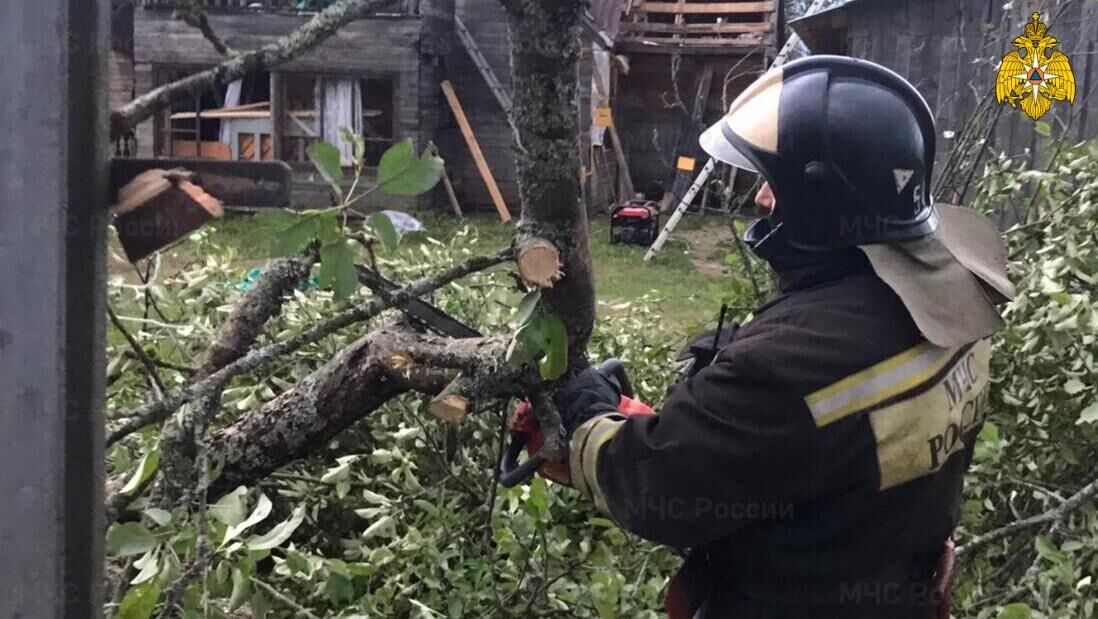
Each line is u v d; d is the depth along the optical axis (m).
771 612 1.43
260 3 10.55
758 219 1.54
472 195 12.63
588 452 1.42
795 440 1.27
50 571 1.11
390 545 2.17
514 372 1.52
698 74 13.29
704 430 1.29
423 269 3.00
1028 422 2.49
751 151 1.42
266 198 1.22
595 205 12.30
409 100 11.34
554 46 1.31
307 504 2.43
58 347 1.08
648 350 3.05
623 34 13.26
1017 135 5.83
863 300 1.35
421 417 2.47
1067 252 2.52
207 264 3.00
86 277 1.09
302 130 11.32
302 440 1.86
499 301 2.88
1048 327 2.37
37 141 1.05
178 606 1.53
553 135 1.37
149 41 10.85
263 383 2.46
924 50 6.78
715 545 1.49
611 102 12.91
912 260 1.37
